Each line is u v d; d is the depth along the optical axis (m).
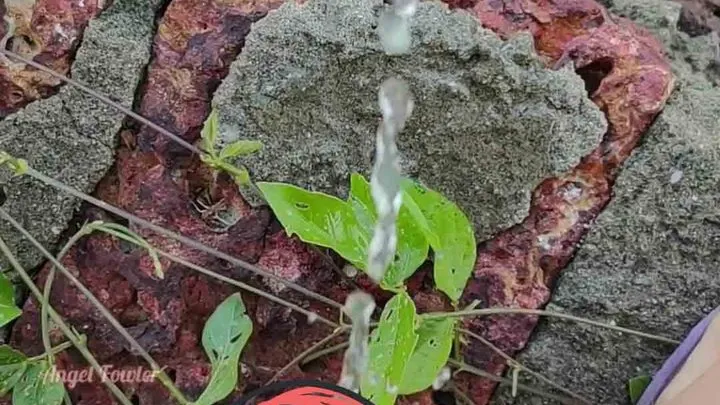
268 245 0.55
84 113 0.54
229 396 0.55
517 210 0.55
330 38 0.53
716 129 0.56
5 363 0.51
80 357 0.55
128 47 0.55
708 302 0.55
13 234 0.54
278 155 0.54
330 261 0.55
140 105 0.55
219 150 0.54
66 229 0.55
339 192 0.55
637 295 0.55
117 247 0.55
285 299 0.55
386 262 0.52
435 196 0.52
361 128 0.54
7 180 0.54
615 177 0.56
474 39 0.53
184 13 0.55
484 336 0.56
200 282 0.55
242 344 0.51
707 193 0.54
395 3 0.54
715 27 0.69
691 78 0.60
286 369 0.55
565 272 0.56
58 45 0.54
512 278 0.56
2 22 0.54
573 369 0.56
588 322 0.54
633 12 0.63
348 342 0.55
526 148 0.54
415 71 0.54
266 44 0.53
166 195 0.55
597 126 0.55
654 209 0.55
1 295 0.51
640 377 0.55
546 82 0.54
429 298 0.56
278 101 0.53
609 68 0.56
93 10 0.55
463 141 0.54
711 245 0.55
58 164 0.54
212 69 0.55
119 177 0.55
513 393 0.55
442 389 0.57
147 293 0.54
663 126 0.55
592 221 0.56
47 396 0.51
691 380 0.51
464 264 0.52
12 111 0.54
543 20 0.57
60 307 0.55
